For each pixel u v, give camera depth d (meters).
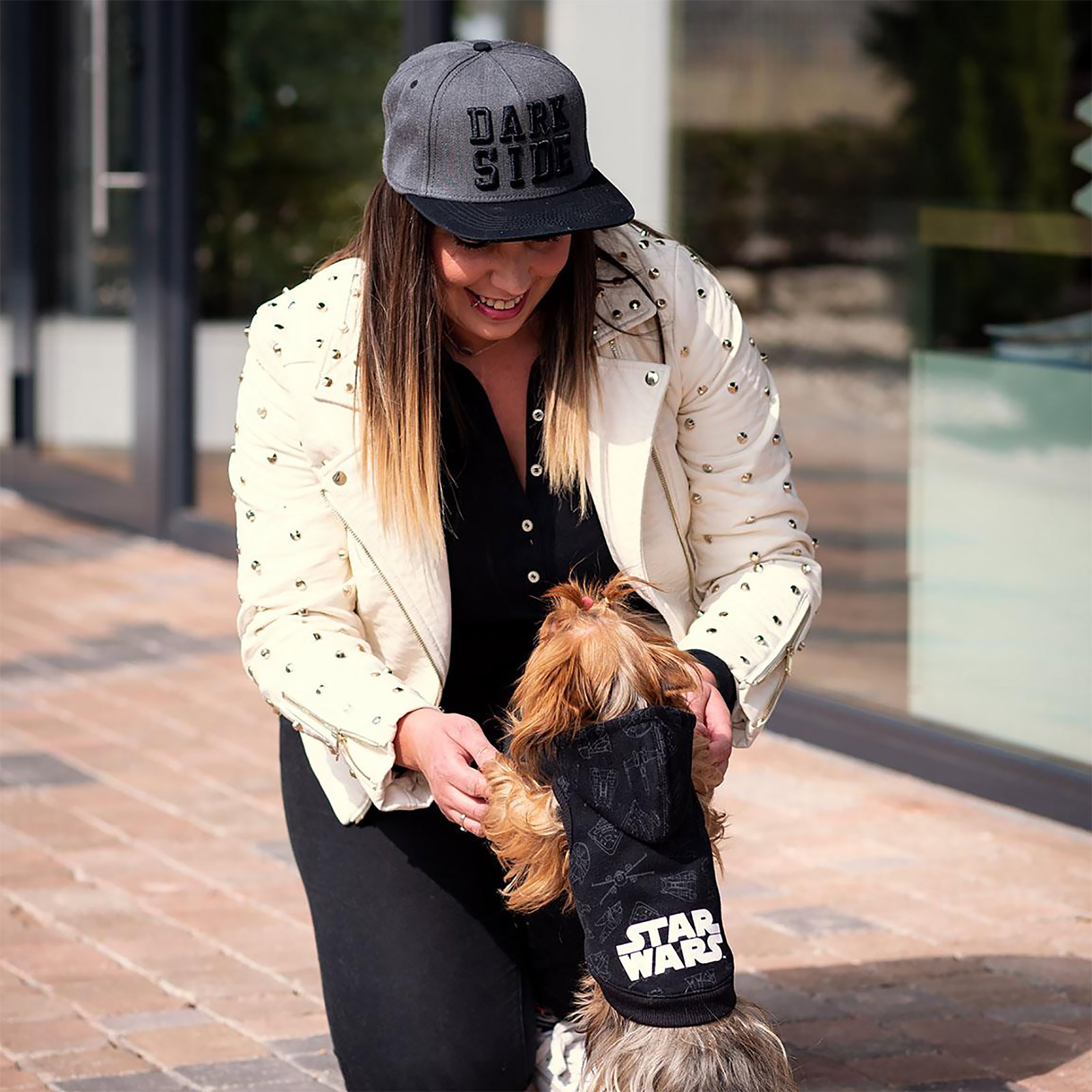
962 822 5.96
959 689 6.48
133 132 9.92
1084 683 6.01
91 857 5.63
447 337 3.35
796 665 7.07
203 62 9.58
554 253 3.16
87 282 10.50
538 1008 3.79
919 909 5.18
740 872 5.48
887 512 6.93
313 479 3.40
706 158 8.41
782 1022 4.45
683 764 3.00
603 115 7.93
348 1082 3.62
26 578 9.34
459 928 3.53
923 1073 4.18
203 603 8.85
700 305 3.44
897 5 9.12
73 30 10.40
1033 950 4.89
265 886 5.41
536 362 3.39
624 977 2.95
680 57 8.23
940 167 8.73
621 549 3.40
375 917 3.52
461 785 3.15
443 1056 3.50
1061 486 6.15
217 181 9.62
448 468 3.38
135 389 10.16
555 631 3.11
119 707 7.21
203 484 9.95
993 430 6.46
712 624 3.45
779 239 8.66
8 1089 4.16
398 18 8.59
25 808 6.07
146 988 4.71
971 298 7.75
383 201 3.23
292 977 4.78
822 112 9.01
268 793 6.23
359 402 3.30
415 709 3.24
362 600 3.41
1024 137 8.29
